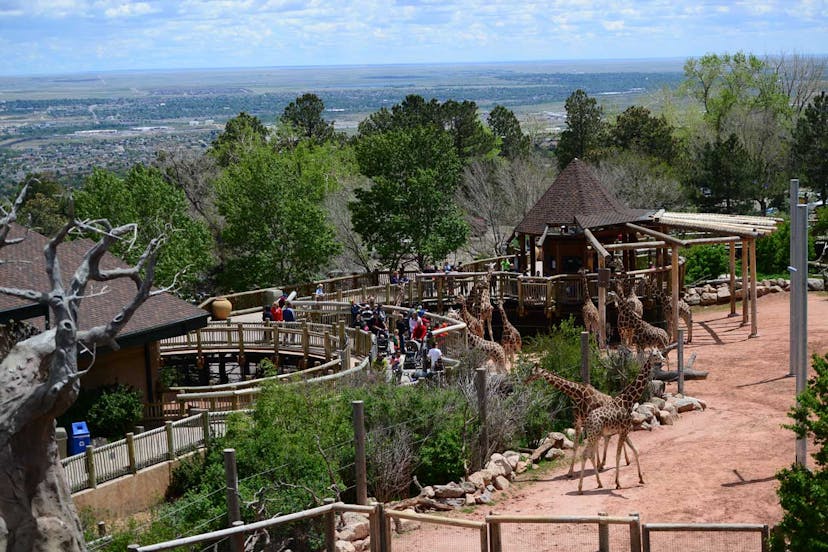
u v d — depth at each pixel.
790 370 28.88
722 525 14.95
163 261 46.34
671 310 35.09
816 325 35.22
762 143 73.75
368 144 56.16
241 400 25.91
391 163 55.16
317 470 20.19
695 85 93.31
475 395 23.70
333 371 29.34
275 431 21.09
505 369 28.44
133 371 29.11
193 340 35.19
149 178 48.91
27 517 13.21
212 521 19.00
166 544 14.30
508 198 63.53
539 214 40.59
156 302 29.84
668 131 75.38
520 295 38.28
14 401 13.12
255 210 51.44
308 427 21.67
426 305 41.34
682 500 19.16
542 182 64.44
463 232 55.50
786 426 15.82
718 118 85.00
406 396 23.11
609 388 26.86
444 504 20.06
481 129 83.25
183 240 47.97
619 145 76.44
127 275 13.98
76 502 20.94
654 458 22.11
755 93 95.31
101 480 21.69
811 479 14.53
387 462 21.27
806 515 14.14
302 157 73.00
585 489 20.50
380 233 54.94
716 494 19.39
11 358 13.42
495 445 23.03
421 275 40.62
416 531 18.36
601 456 22.72
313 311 37.75
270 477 20.05
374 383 25.31
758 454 21.72
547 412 25.25
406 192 54.75
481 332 31.31
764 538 14.88
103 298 28.77
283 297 38.75
